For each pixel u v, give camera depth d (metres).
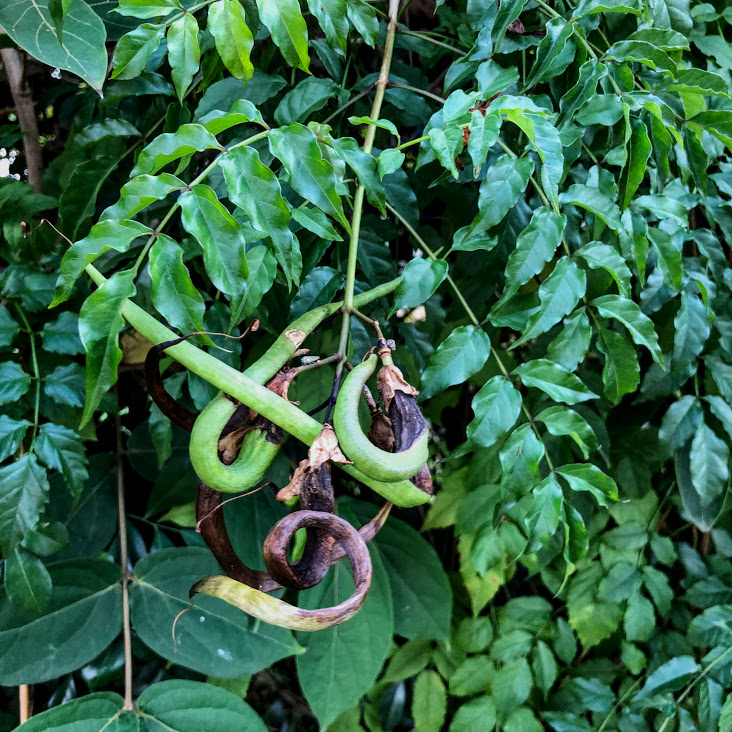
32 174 0.67
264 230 0.39
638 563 0.70
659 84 0.52
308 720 0.78
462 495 0.68
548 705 0.73
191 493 0.63
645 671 0.72
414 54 0.67
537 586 0.79
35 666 0.53
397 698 0.71
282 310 0.53
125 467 0.65
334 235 0.43
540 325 0.46
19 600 0.52
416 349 0.56
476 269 0.60
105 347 0.37
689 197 0.54
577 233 0.52
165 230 0.56
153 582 0.57
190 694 0.55
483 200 0.45
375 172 0.43
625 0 0.50
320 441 0.37
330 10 0.46
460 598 0.72
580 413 0.60
